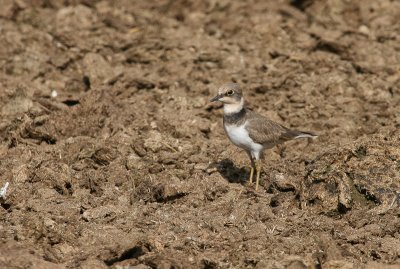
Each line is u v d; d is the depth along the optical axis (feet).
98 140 53.42
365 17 77.66
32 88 60.54
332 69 66.80
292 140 54.60
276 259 39.45
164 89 63.87
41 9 79.97
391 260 39.78
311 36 72.90
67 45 71.00
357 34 73.72
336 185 44.37
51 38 71.46
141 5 81.92
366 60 68.64
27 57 66.33
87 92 60.85
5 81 62.75
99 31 74.90
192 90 62.95
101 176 48.52
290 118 58.90
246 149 49.73
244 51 71.00
